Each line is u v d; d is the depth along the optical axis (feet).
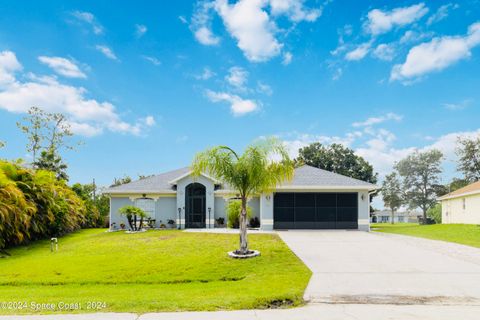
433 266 35.19
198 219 80.33
